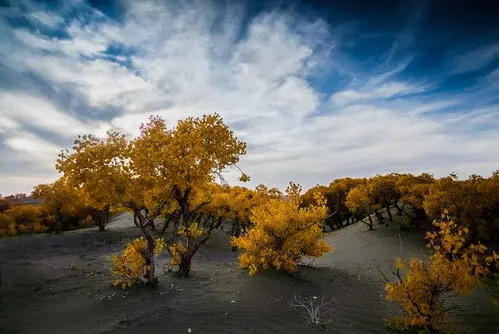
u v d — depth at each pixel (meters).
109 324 6.84
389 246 23.31
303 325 7.62
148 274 10.34
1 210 46.69
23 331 6.18
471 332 7.64
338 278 14.26
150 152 10.96
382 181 30.78
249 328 7.18
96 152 10.06
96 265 13.83
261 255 12.95
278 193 25.05
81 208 37.06
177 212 13.56
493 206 17.20
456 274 7.46
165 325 7.01
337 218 42.84
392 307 9.91
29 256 15.99
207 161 11.55
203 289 10.33
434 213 18.89
